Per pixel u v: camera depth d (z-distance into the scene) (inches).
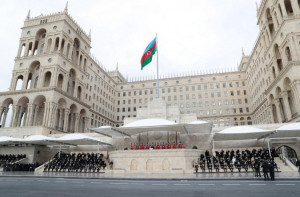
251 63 3117.6
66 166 1263.5
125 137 1759.4
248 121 3270.2
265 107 2539.4
